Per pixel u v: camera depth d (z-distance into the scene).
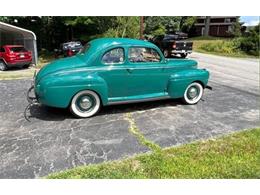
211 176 3.72
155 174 3.74
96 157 4.16
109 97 6.04
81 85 5.56
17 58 14.64
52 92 5.39
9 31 18.02
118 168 3.86
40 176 3.65
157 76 6.39
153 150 4.40
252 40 26.69
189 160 4.09
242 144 4.67
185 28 46.94
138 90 6.29
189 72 6.78
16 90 8.38
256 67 16.47
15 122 5.55
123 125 5.48
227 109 6.73
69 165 3.92
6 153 4.24
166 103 7.05
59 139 4.78
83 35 21.50
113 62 5.86
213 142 4.73
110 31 20.41
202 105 7.03
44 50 25.03
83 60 5.79
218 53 26.86
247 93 8.63
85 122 5.61
